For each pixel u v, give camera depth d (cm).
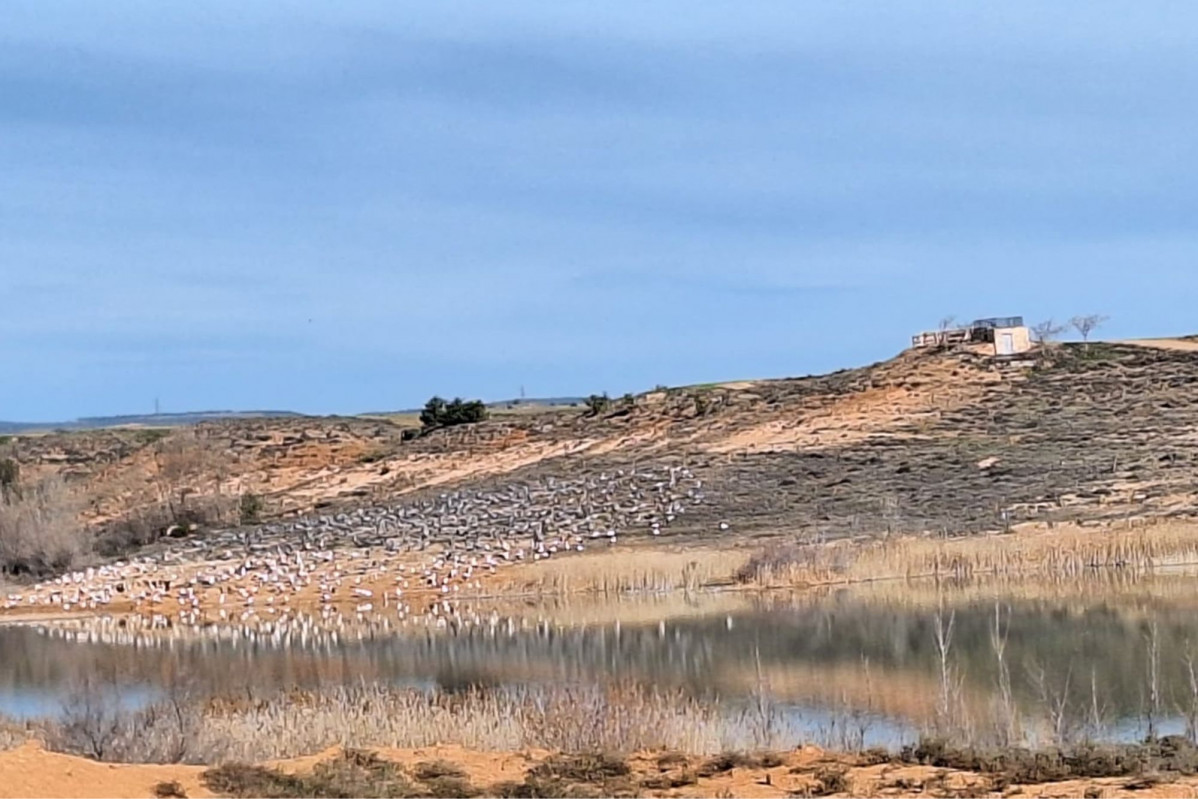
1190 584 5262
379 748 2353
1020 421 8669
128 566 7381
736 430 9406
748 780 2089
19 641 5297
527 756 2277
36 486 8706
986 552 5903
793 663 3747
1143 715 2728
